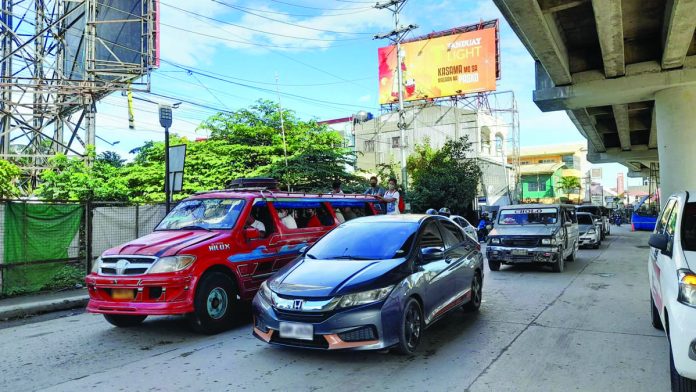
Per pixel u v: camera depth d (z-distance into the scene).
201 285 6.53
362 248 6.16
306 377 4.86
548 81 17.42
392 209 12.22
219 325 6.71
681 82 15.41
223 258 6.87
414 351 5.54
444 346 5.89
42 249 9.93
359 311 4.99
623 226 48.47
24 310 8.26
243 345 6.09
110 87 20.14
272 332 5.26
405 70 41.72
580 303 8.52
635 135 32.94
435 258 6.04
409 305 5.46
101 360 5.60
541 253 12.26
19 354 5.90
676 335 3.91
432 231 6.79
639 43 16.00
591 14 13.68
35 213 9.83
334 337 4.96
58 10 23.88
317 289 5.15
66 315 8.38
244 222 7.48
